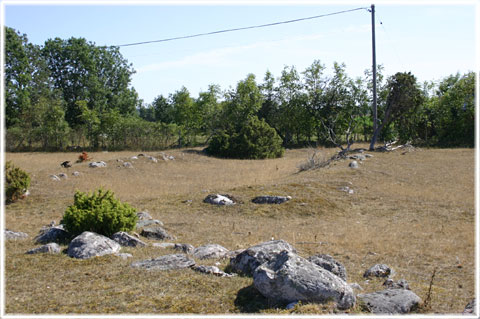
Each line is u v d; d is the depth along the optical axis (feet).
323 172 72.28
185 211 47.88
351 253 31.73
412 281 25.05
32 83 157.69
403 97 106.83
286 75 151.43
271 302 18.76
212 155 110.32
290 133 155.94
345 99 147.54
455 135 125.08
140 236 33.27
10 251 27.55
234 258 25.17
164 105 204.95
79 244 27.02
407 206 51.24
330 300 18.43
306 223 43.75
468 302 20.94
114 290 20.08
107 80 179.63
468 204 51.44
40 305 18.19
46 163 92.48
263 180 69.15
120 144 141.79
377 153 98.58
